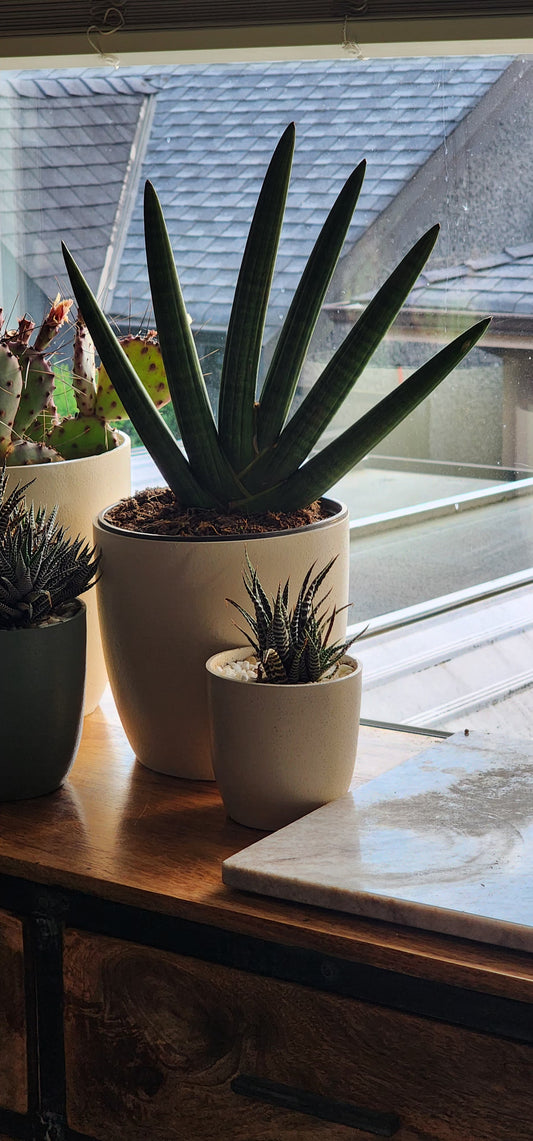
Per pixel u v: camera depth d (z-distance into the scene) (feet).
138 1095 2.77
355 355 3.04
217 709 2.89
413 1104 2.42
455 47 3.46
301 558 3.09
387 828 2.76
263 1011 2.57
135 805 3.15
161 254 3.00
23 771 3.14
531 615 3.86
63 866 2.79
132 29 3.71
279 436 3.25
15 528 3.11
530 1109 2.31
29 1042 2.91
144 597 3.08
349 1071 2.49
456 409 3.95
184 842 2.92
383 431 3.09
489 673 3.98
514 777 3.02
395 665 4.12
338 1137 2.50
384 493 4.13
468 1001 2.35
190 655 3.10
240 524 3.15
